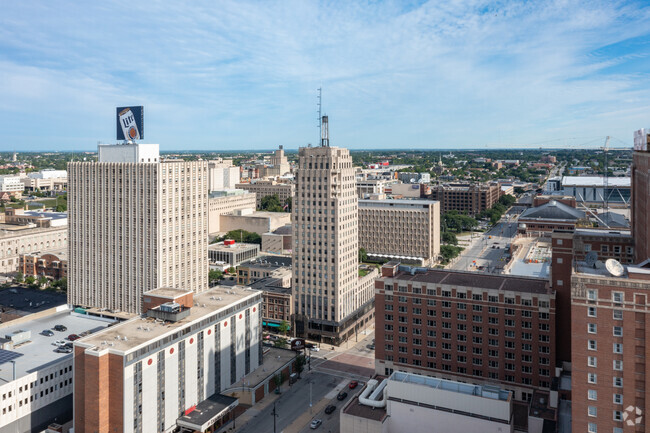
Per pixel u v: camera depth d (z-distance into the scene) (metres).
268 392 181.75
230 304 173.38
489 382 161.75
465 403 134.12
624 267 110.94
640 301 99.50
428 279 174.75
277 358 198.75
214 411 154.62
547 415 133.62
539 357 154.50
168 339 147.12
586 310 104.12
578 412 106.31
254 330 186.75
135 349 136.00
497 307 159.00
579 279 104.19
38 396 150.00
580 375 105.56
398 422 140.62
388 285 175.00
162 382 145.38
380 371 178.25
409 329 172.50
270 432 155.00
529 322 155.00
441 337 168.00
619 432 102.94
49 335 182.88
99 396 133.00
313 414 166.38
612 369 102.81
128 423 135.00
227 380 172.38
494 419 131.12
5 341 175.00
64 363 158.00
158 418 144.25
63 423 156.50
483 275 179.62
